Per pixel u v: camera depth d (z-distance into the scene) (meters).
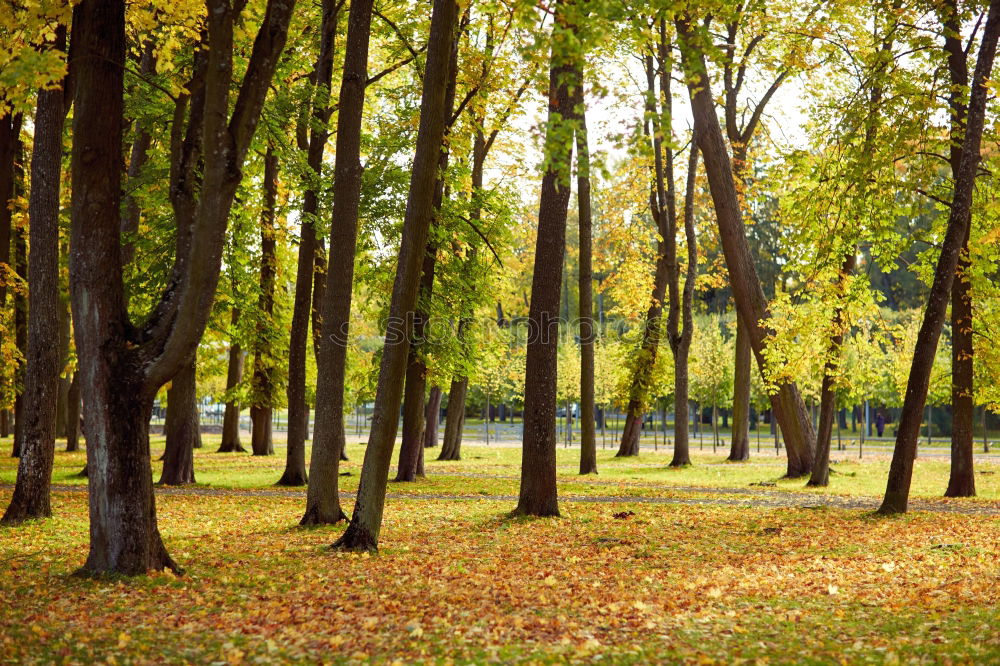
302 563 11.02
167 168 20.67
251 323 25.25
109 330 9.45
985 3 16.80
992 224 18.61
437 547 12.52
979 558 10.97
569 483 24.56
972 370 19.81
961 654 6.46
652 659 6.53
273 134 20.00
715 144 25.48
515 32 11.25
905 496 16.14
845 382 22.69
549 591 9.18
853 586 9.41
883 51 17.22
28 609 8.12
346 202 14.73
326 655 6.69
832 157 18.42
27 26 9.52
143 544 9.74
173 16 11.57
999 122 16.61
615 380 54.19
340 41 22.89
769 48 22.88
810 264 19.59
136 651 6.80
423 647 6.90
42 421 14.76
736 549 12.30
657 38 9.16
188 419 23.22
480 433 65.12
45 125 14.28
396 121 23.33
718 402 51.34
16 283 19.55
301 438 22.81
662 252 36.34
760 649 6.82
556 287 16.09
